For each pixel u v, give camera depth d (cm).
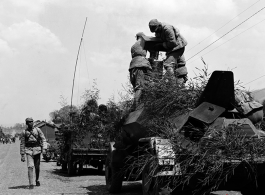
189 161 578
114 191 954
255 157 538
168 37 881
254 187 661
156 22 893
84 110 1459
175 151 608
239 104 646
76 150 1407
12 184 1161
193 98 693
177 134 633
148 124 748
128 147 900
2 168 1814
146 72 873
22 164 2098
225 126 593
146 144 694
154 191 647
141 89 845
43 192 971
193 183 604
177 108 706
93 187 1080
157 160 611
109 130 1019
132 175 890
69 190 1013
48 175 1473
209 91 624
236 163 539
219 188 616
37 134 1086
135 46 901
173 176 608
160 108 730
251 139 561
